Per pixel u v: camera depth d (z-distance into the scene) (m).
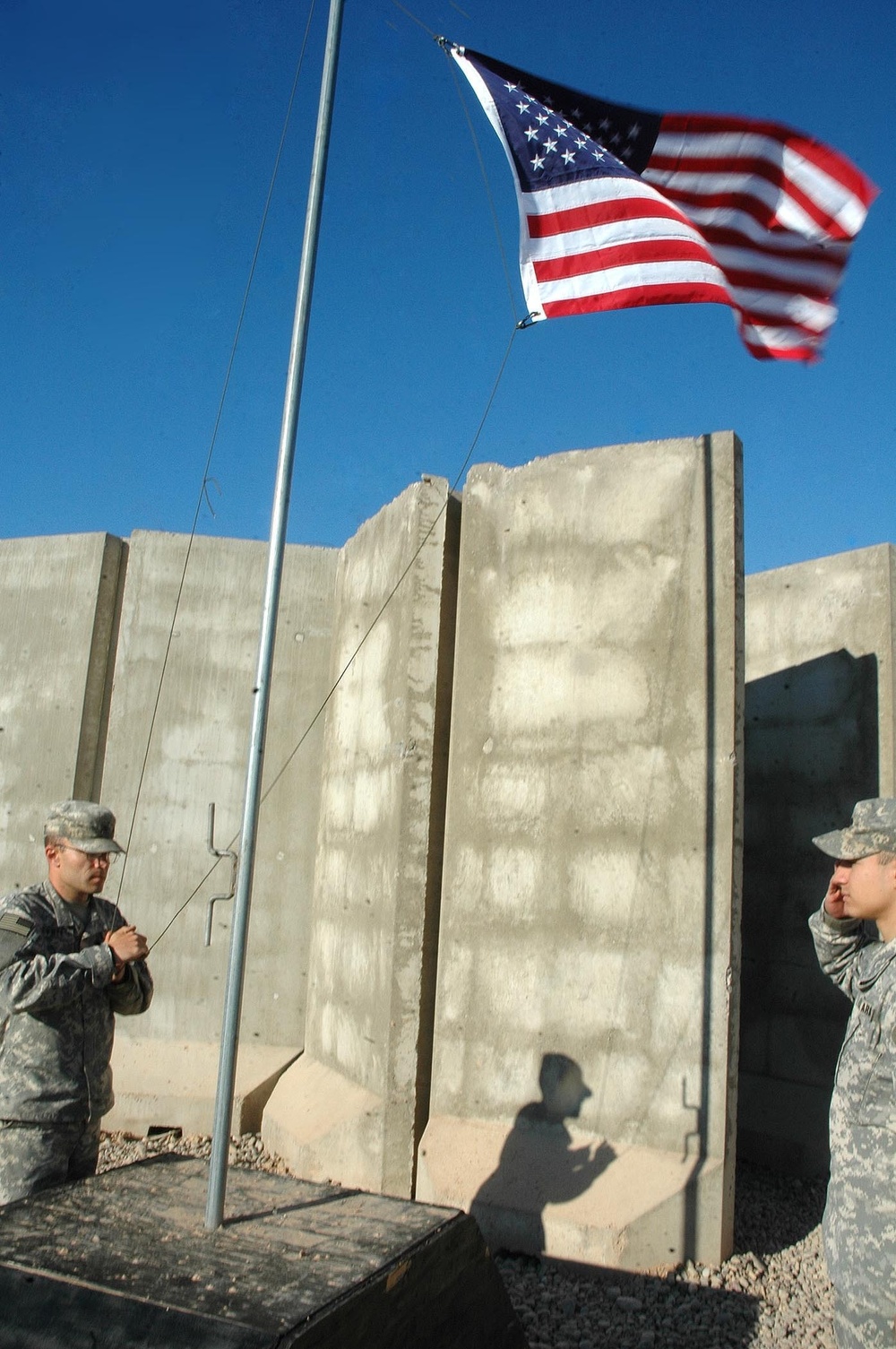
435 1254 2.87
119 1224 2.86
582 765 4.74
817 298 4.33
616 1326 3.69
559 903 4.68
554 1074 4.55
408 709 5.05
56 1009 3.34
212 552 6.46
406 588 5.25
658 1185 4.16
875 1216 2.40
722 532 4.61
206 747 6.27
